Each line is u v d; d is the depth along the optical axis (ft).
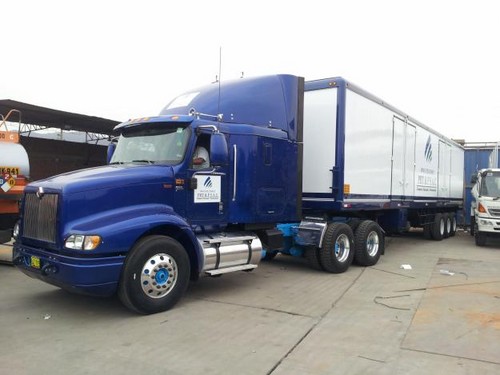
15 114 61.93
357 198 31.73
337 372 13.79
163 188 20.65
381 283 26.63
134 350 15.30
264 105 26.86
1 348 15.33
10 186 26.89
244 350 15.44
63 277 17.74
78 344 15.78
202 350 15.39
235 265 23.77
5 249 35.45
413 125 42.37
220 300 22.04
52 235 18.37
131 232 18.52
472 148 71.51
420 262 35.06
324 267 29.53
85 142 91.76
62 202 17.99
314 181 30.55
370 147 33.47
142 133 23.24
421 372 13.84
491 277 28.86
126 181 19.45
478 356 15.16
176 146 21.89
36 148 81.87
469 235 60.64
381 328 18.02
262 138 25.38
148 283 19.13
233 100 26.63
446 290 24.81
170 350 15.35
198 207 22.12
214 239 22.82
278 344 16.06
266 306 21.04
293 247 30.37
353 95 30.91
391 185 37.45
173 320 18.66
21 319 18.52
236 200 23.98
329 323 18.61
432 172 48.96
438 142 51.03
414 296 23.38
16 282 24.72
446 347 15.98
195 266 21.59
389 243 49.37
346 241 30.42
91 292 18.01
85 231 17.74
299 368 14.03
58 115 64.44
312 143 30.66
